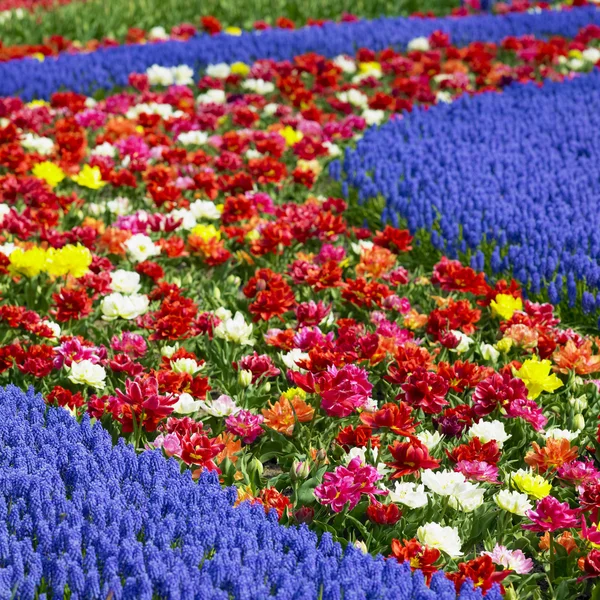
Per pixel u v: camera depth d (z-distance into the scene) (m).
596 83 6.94
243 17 9.22
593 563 3.40
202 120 5.48
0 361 3.90
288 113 5.93
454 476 3.54
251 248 4.57
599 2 10.09
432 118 6.00
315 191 5.21
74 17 8.83
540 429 3.73
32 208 4.73
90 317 4.23
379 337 3.98
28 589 3.23
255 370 3.88
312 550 3.35
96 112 5.62
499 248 4.58
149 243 4.44
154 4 9.22
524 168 5.12
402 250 4.53
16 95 6.66
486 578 3.34
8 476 3.43
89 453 3.55
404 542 3.48
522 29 8.77
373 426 3.62
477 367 3.84
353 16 9.24
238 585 3.24
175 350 3.96
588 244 4.52
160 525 3.36
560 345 4.06
